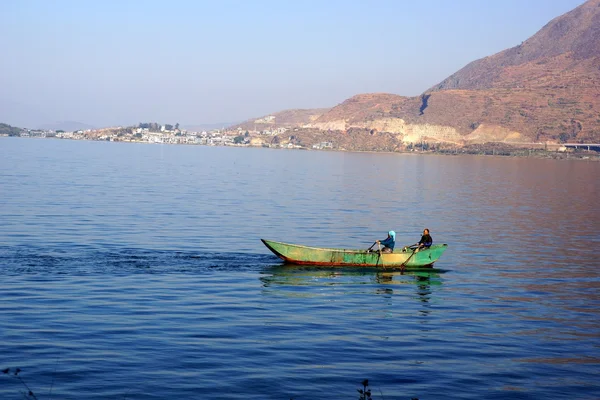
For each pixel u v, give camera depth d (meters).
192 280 33.75
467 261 42.59
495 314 29.52
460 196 96.62
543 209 79.44
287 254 38.16
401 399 19.98
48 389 19.72
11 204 62.81
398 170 179.25
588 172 199.62
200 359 22.36
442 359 23.38
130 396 19.47
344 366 22.31
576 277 38.34
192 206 67.94
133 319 26.44
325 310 29.14
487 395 20.55
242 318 27.28
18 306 27.66
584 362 23.59
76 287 31.22
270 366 22.03
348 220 62.06
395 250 40.25
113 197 73.62
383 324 27.27
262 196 83.44
